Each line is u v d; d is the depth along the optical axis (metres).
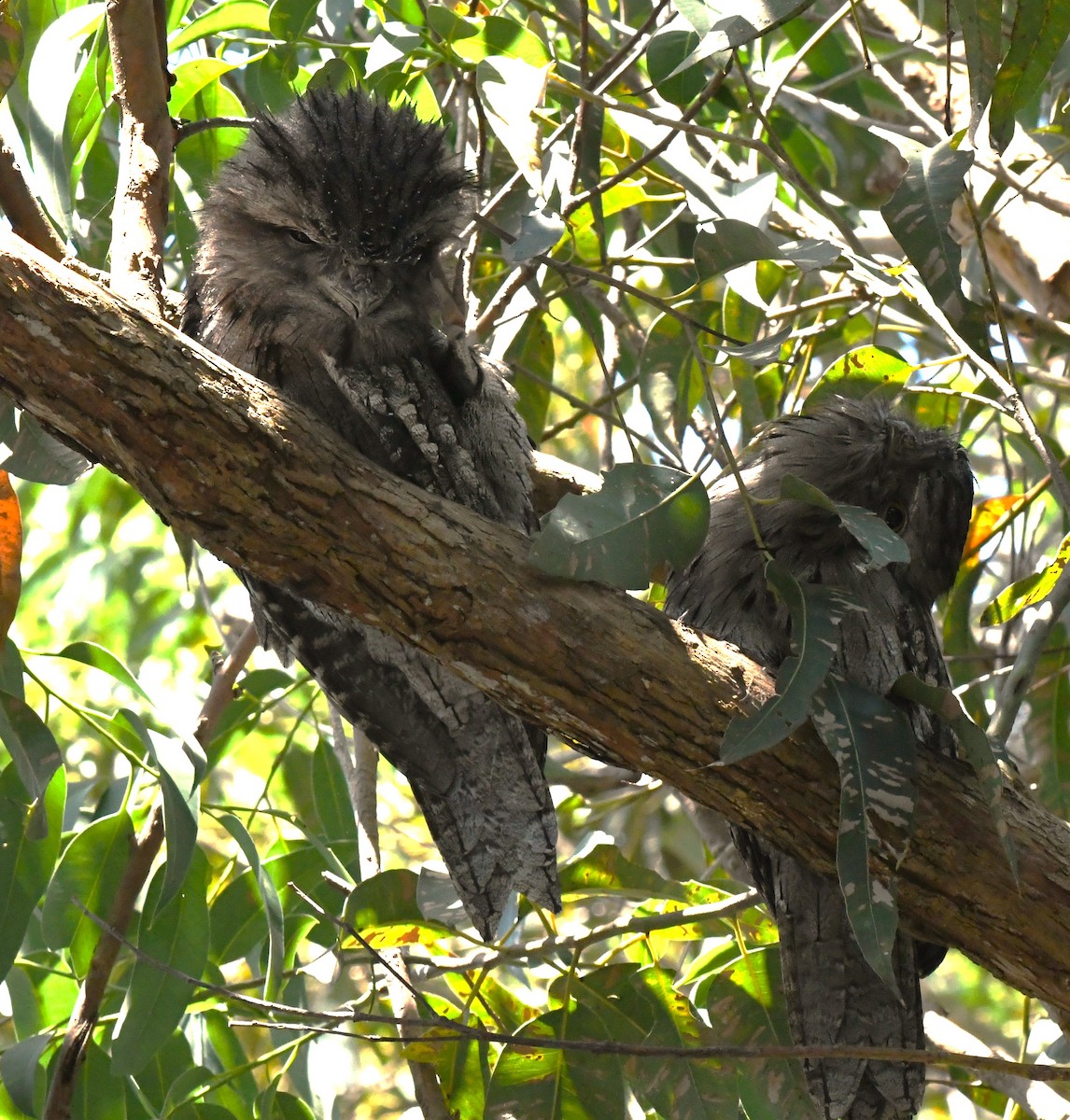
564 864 6.27
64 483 5.38
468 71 6.64
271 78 6.90
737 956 6.72
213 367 4.16
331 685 5.50
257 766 11.23
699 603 5.93
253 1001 4.52
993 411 8.14
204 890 6.15
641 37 6.99
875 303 7.13
